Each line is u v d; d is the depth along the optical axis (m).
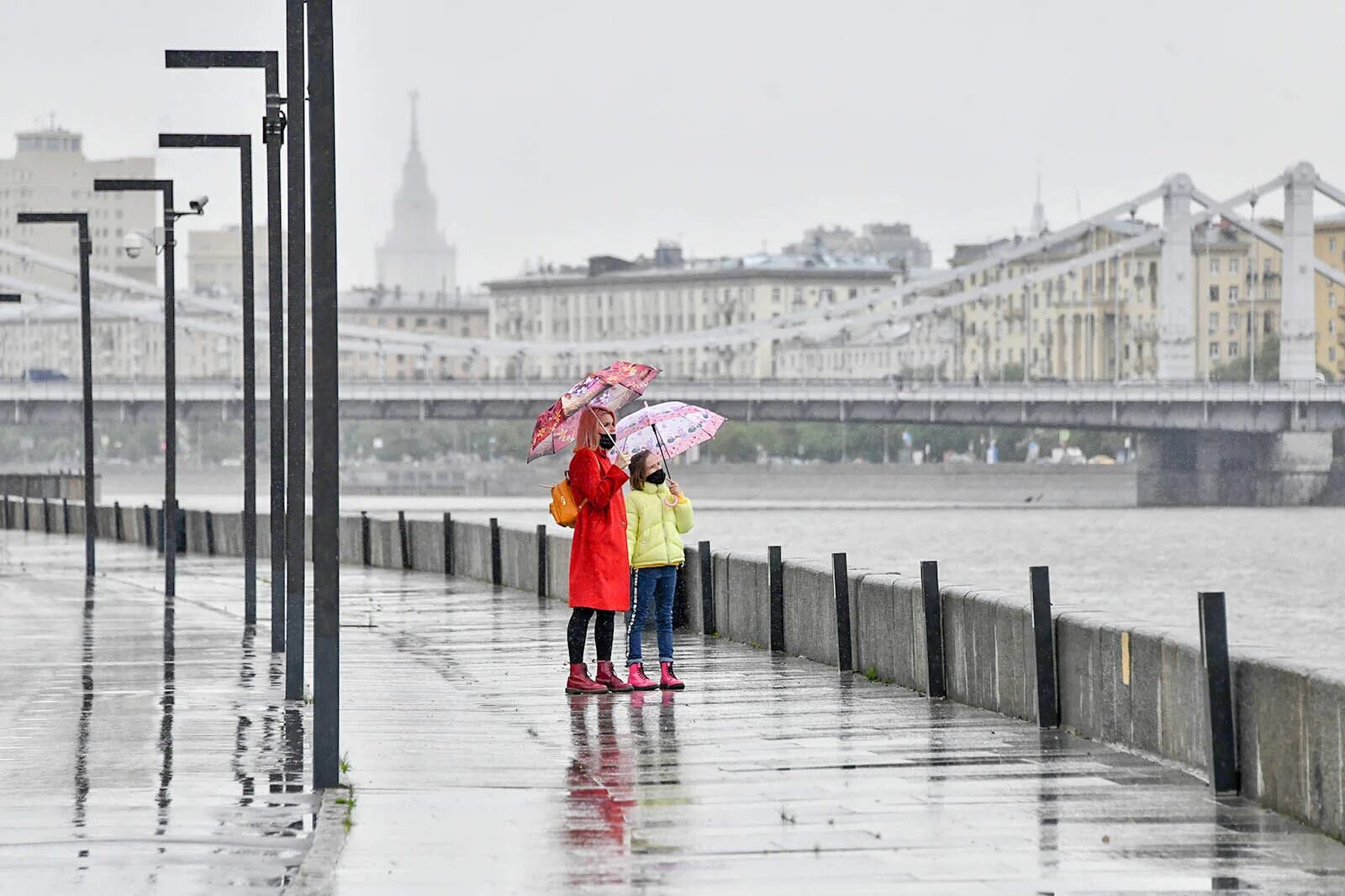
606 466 35.28
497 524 68.31
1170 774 25.88
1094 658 28.81
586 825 22.58
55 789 25.61
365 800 24.30
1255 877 19.72
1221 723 24.23
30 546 108.62
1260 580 178.62
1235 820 22.64
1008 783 25.39
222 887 19.84
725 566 45.81
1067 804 23.75
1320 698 21.95
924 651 35.00
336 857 20.70
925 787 25.12
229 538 97.12
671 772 26.50
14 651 45.84
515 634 49.06
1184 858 20.62
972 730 30.25
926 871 20.09
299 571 35.81
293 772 26.88
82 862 21.00
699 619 47.50
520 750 28.77
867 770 26.56
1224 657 24.19
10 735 30.89
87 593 68.12
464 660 42.78
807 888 19.34
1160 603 156.12
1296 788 22.59
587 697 35.44
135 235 66.31
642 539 36.06
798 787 25.25
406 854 20.94
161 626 53.44
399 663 42.12
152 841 22.17
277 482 45.25
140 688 38.03
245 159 52.59
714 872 20.09
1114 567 189.12
